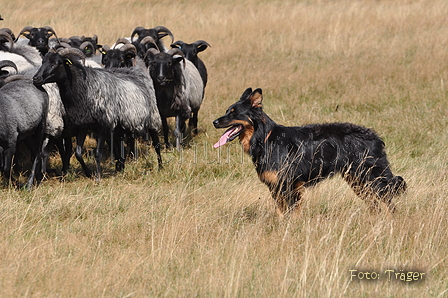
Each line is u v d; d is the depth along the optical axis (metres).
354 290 7.24
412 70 23.14
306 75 23.00
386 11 34.47
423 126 16.41
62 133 13.46
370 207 9.70
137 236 9.18
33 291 7.13
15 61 15.16
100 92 13.03
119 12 38.56
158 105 15.18
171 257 8.10
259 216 9.63
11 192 12.01
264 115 9.70
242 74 23.38
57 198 11.01
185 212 9.91
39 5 41.53
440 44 26.97
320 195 10.27
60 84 12.56
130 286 7.38
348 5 37.88
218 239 8.70
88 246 8.59
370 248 8.27
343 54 26.55
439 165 12.23
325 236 8.22
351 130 9.89
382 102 19.56
